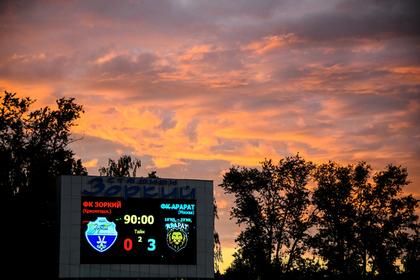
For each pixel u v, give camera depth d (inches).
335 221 3826.3
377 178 3976.4
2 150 3548.2
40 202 3567.9
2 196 3496.6
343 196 3882.9
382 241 3902.6
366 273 3882.9
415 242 3937.0
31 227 3501.5
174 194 2679.6
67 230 2546.8
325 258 3718.0
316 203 3786.9
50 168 3622.0
